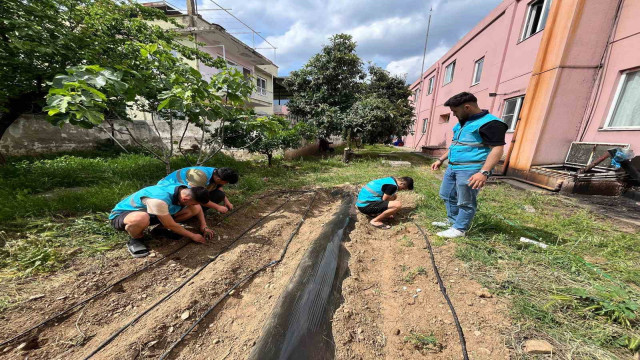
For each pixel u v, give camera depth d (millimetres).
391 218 3410
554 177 4496
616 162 3838
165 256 2379
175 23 8664
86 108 2338
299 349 1387
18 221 2496
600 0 4152
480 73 8812
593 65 4469
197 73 3303
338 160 9141
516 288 1851
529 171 5121
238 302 1950
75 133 7934
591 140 4633
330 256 2318
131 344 1468
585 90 4621
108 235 2557
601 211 3451
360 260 2346
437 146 12016
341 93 10227
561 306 1660
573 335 1434
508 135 6988
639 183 3883
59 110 2193
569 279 1933
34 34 3650
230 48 12445
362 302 1801
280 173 6469
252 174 5977
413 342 1457
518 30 6684
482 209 3414
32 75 4180
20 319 1539
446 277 2047
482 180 2229
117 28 6102
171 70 3471
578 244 2516
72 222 2693
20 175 4047
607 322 1513
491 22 7938
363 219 3398
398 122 9477
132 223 2236
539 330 1490
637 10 3896
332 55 9711
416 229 3006
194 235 2586
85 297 1793
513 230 2879
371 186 3264
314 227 3297
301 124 8789
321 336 1481
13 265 1975
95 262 2152
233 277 2193
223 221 3236
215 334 1643
